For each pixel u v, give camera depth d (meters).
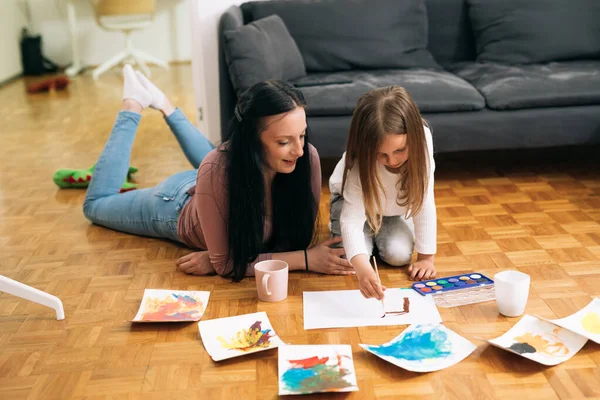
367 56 3.36
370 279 1.78
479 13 3.43
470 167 3.12
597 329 1.65
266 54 2.94
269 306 1.87
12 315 1.87
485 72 3.15
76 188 3.00
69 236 2.44
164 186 2.30
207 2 3.40
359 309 1.83
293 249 2.16
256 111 1.79
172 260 2.20
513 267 2.08
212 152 1.95
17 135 4.04
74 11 6.79
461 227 2.41
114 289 2.01
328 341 1.68
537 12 3.34
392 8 3.40
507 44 3.36
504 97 2.86
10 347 1.70
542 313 1.78
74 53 6.53
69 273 2.12
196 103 3.60
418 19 3.42
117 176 2.54
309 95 2.85
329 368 1.54
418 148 1.76
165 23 6.90
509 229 2.37
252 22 3.14
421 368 1.53
